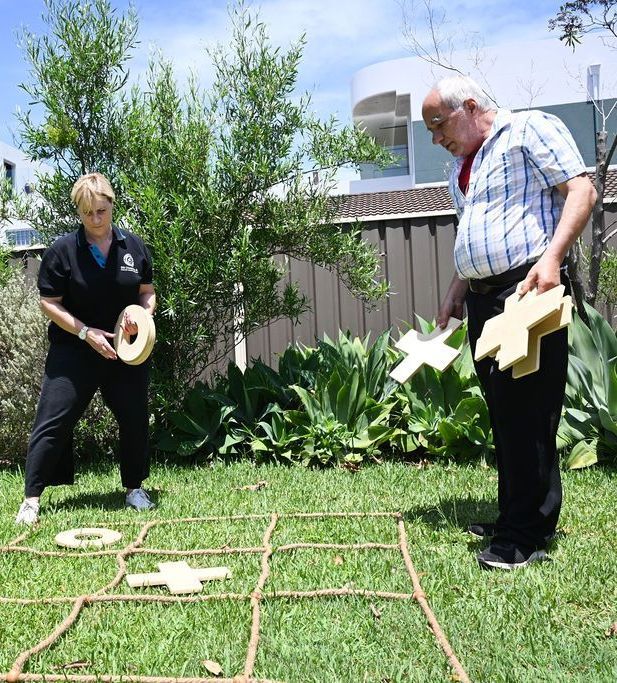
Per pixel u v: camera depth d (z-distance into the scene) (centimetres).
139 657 223
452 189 340
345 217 781
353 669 212
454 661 212
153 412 596
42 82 576
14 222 660
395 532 349
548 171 292
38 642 237
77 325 400
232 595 267
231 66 600
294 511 403
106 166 594
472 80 319
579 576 280
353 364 620
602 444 502
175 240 542
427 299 757
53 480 424
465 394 560
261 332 775
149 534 363
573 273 545
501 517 332
